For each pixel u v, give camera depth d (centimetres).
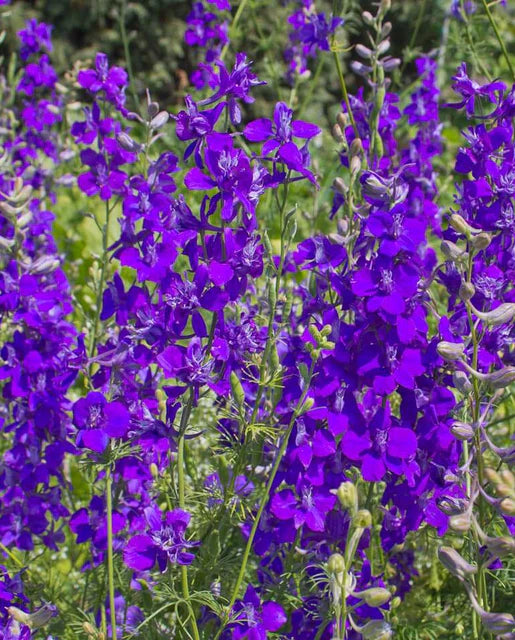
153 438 91
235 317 96
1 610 90
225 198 87
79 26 302
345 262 93
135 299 91
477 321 91
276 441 94
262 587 98
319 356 90
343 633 83
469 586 82
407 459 89
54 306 100
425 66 120
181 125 88
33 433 101
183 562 89
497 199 94
